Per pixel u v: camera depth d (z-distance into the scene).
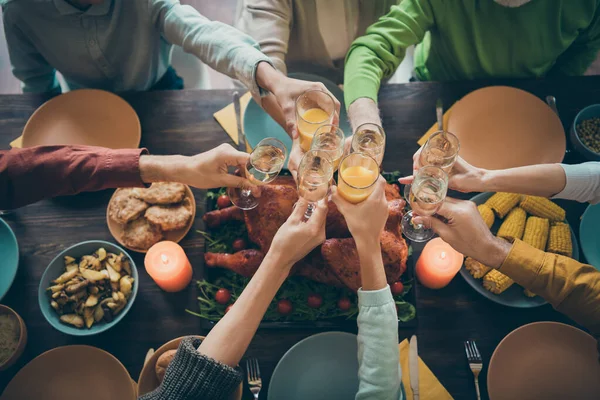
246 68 1.70
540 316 1.63
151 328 1.62
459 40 2.10
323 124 1.36
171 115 1.94
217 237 1.68
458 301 1.65
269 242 1.51
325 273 1.50
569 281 1.40
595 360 1.50
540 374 1.51
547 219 1.68
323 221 1.30
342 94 1.92
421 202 1.29
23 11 1.91
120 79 2.28
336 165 1.46
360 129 1.41
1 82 3.25
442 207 1.42
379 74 1.94
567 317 1.62
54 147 1.58
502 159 1.82
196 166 1.51
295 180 1.55
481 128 1.85
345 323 1.55
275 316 1.57
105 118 1.89
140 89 2.33
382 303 1.27
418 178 1.31
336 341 1.50
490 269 1.59
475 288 1.61
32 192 1.56
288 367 1.48
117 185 1.58
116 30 2.03
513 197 1.70
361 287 1.39
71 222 1.76
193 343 1.24
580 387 1.49
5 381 1.55
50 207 1.78
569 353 1.52
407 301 1.59
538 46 2.06
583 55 2.17
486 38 2.07
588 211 1.68
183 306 1.65
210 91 1.98
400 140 1.90
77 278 1.57
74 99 1.91
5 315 1.58
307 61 2.38
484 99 1.88
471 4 1.97
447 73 2.28
